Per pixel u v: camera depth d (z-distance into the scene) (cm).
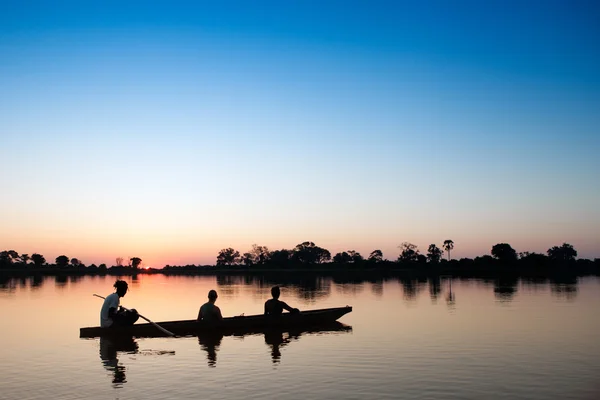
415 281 7338
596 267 12900
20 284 6525
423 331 1923
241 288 5719
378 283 6712
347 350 1556
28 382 1188
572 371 1271
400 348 1581
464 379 1197
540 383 1159
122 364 1382
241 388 1122
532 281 6744
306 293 4388
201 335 1878
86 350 1591
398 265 17825
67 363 1397
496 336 1800
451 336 1803
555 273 11294
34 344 1698
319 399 1039
